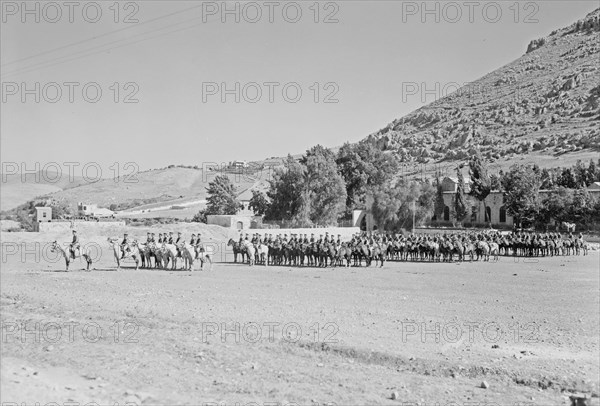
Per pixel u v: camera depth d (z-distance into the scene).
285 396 15.48
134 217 136.12
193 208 160.62
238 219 105.75
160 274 47.03
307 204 112.94
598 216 104.81
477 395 16.08
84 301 31.14
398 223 116.25
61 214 129.25
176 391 15.82
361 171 140.62
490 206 126.62
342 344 20.95
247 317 26.17
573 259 68.94
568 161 189.62
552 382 17.31
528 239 74.12
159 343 21.30
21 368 17.64
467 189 139.62
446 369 18.45
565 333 23.78
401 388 16.48
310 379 17.14
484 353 20.42
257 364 18.62
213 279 42.91
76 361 18.83
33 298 32.44
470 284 40.81
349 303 30.67
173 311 27.59
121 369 17.91
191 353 19.91
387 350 20.28
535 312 28.67
